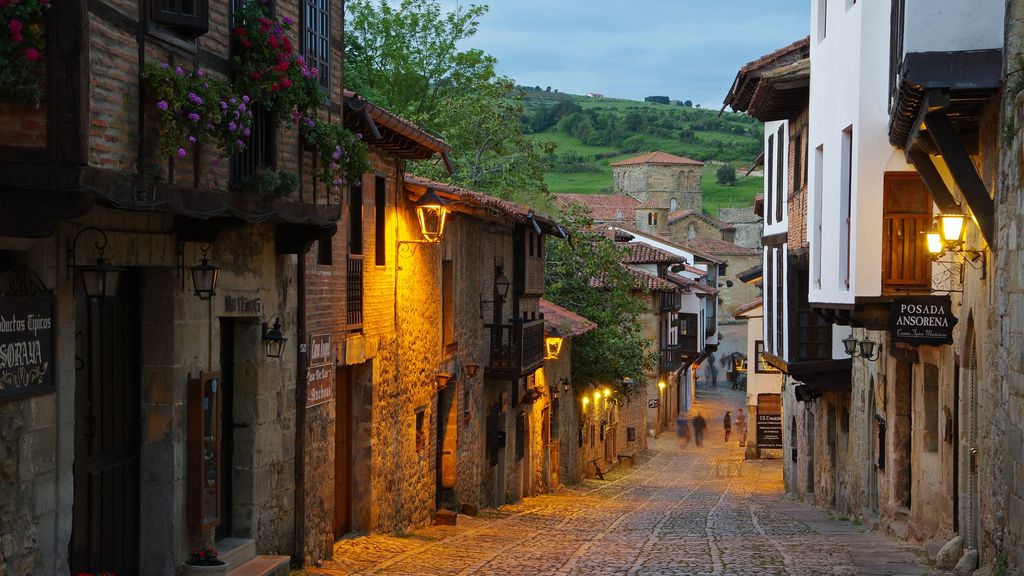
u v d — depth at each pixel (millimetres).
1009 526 11070
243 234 12070
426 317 20125
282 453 13344
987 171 12422
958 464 14773
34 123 7391
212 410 11281
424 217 18531
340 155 12773
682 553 16484
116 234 9461
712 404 73875
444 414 22172
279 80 10836
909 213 15578
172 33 9266
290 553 13680
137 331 10625
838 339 24484
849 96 16359
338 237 15289
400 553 16016
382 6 45781
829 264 17797
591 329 34312
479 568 14773
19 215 7504
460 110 39969
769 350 29391
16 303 7984
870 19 15602
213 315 11438
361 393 17109
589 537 19469
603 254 37906
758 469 44906
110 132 8258
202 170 9703
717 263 77938
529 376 28984
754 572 14031
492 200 21859
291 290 13547
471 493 23484
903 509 19094
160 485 10648
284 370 13359
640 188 135750
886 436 20047
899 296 14797
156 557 10648
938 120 12250
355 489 17219
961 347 14305
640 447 51531
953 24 12328
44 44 7375
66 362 8758
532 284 29125
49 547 8531
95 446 9914
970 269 13719
